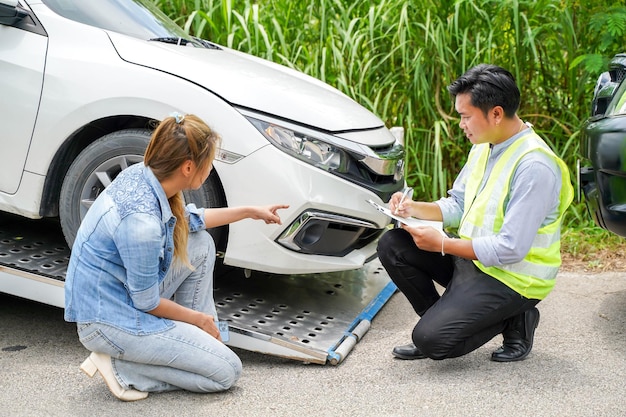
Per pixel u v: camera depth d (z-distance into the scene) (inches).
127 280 105.1
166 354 108.5
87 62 133.0
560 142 223.3
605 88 153.3
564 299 162.1
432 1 219.1
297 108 132.3
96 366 109.0
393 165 140.5
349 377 122.3
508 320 128.2
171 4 221.1
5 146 137.6
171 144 102.3
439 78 215.9
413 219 127.6
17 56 136.2
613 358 130.8
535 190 115.0
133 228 101.8
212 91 129.3
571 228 207.9
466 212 123.8
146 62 132.0
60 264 140.6
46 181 137.6
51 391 113.9
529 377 122.2
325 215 129.2
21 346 130.6
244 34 217.5
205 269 118.0
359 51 219.1
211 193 130.6
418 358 129.5
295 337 130.6
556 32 222.4
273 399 113.7
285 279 159.2
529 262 120.1
